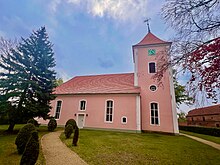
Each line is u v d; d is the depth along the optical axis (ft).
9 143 29.01
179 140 39.70
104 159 20.92
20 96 41.65
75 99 65.67
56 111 66.03
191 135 56.59
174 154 24.54
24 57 45.16
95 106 61.57
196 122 134.41
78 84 75.82
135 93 57.00
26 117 42.29
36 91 43.27
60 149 25.77
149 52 64.85
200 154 25.23
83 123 60.39
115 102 59.16
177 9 15.55
